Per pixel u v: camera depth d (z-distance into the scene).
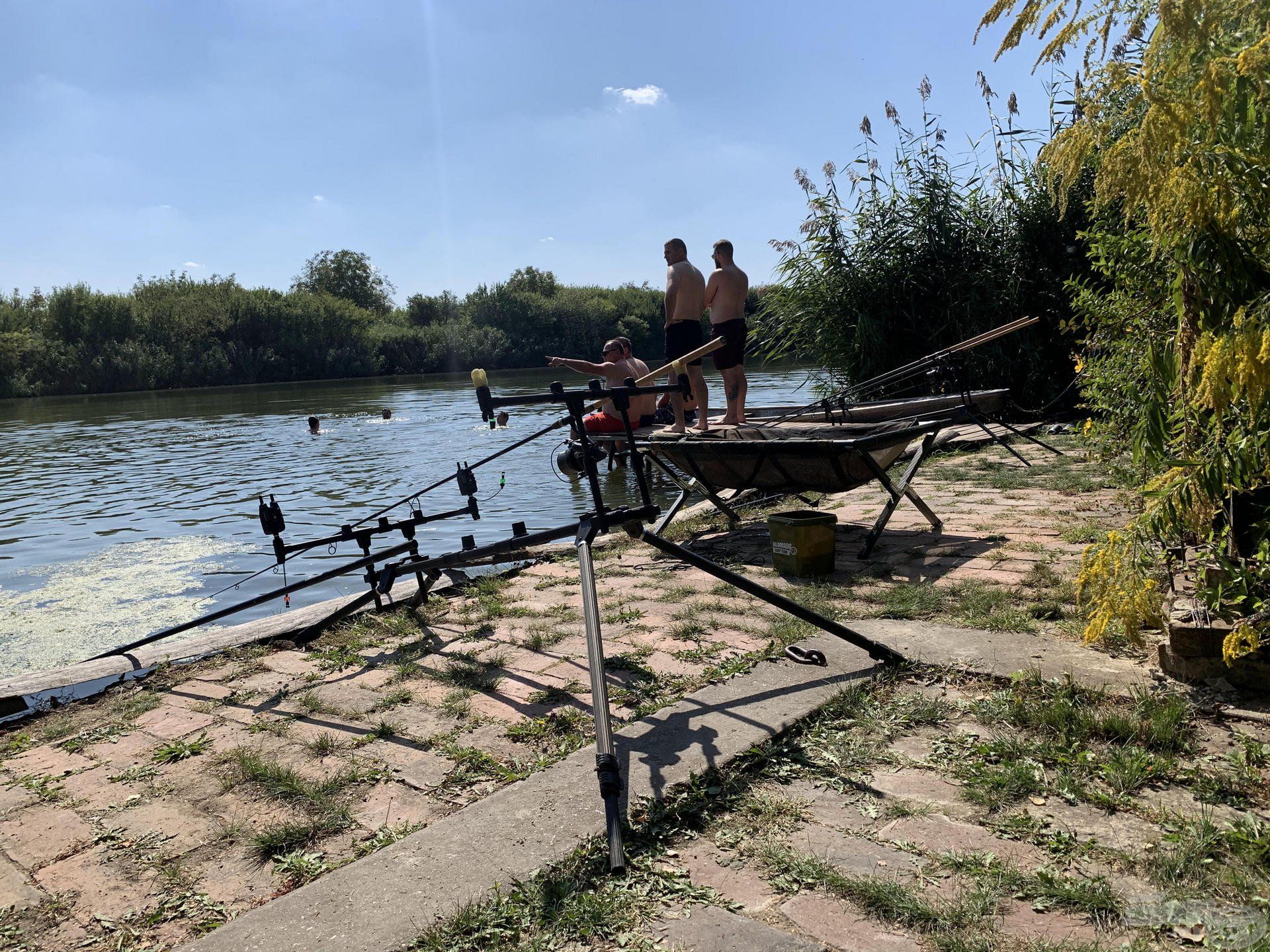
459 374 55.69
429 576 4.67
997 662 3.22
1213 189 2.26
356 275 85.38
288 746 2.96
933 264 12.63
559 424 3.35
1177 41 2.17
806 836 2.19
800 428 7.01
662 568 5.15
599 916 1.89
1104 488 6.50
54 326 49.00
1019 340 11.89
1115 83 2.31
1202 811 2.17
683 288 8.95
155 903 2.10
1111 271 4.33
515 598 4.68
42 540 8.34
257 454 14.62
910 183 12.72
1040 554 4.78
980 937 1.76
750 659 3.45
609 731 2.33
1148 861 1.99
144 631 5.32
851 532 5.81
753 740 2.70
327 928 1.90
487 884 2.03
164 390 48.00
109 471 13.11
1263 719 2.60
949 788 2.39
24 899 2.14
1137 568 2.82
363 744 2.93
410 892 2.02
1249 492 2.73
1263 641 2.77
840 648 3.49
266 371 53.38
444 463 12.66
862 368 12.87
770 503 7.07
